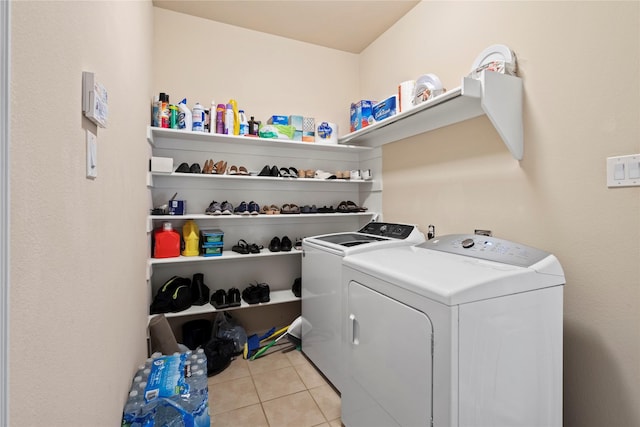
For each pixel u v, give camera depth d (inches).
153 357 64.1
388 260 54.7
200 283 92.0
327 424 62.1
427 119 79.3
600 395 48.4
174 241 84.8
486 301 39.9
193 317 96.0
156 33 91.0
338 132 115.0
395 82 99.4
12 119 18.0
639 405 44.2
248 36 102.7
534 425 44.6
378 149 106.1
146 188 73.5
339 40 110.6
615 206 46.6
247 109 102.4
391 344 46.9
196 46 95.7
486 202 67.8
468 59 72.8
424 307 40.9
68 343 26.3
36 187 21.0
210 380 77.0
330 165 115.1
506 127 58.2
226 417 63.9
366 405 53.1
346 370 59.6
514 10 61.7
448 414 37.6
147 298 75.4
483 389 39.8
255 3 89.6
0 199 16.4
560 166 53.7
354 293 56.6
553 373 46.2
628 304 45.3
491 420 40.5
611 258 47.1
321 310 77.4
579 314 51.1
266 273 106.9
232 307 90.4
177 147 93.2
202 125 86.7
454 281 40.5
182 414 47.1
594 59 49.0
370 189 110.7
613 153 46.8
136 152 59.7
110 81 40.3
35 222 20.9
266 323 106.6
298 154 110.0
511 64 60.1
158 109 81.0
